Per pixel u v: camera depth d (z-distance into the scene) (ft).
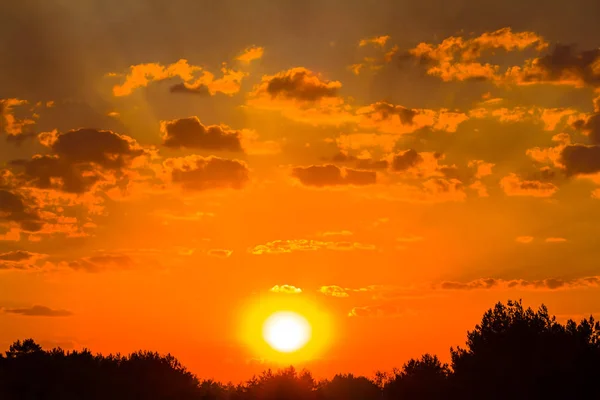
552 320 275.80
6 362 369.30
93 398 361.51
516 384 255.50
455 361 286.66
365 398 389.39
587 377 240.53
